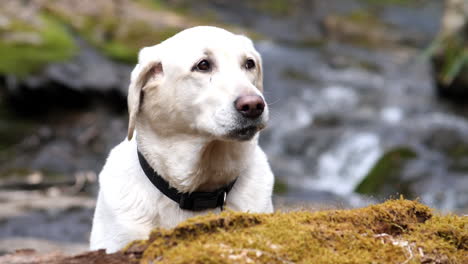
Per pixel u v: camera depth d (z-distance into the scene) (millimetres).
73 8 14570
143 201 3324
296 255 2164
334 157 11875
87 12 14602
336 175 11562
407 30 21406
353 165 11578
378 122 12883
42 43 12234
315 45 19609
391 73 16938
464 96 14305
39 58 11703
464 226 2520
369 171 10211
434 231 2451
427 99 14773
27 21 12930
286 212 2588
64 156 10719
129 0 16344
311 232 2301
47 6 14219
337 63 17422
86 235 7605
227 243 2188
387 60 18250
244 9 22203
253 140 3525
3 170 10086
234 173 3416
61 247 7062
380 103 14328
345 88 15430
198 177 3312
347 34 21062
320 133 12570
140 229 3266
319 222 2418
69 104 11797
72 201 8930
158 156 3338
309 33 21094
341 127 12867
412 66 17531
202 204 3350
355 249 2275
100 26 14234
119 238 3283
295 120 13281
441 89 14562
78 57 12422
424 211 2588
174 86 3311
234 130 3199
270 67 16312
